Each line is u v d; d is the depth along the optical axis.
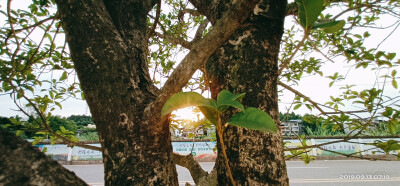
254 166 0.92
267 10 1.12
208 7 1.33
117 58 0.93
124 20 1.20
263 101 1.00
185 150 13.19
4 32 2.00
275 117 1.01
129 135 0.84
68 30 0.94
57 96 2.17
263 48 1.09
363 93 2.06
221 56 1.13
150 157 0.84
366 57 1.93
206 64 1.22
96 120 0.89
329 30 0.91
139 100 0.90
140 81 1.01
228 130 1.00
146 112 0.86
